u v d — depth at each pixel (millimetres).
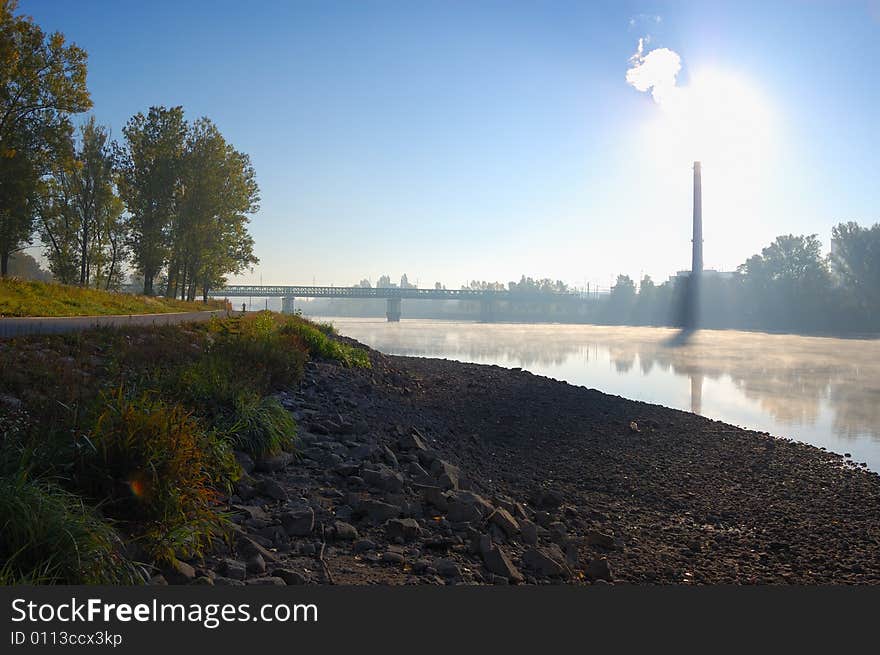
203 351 13289
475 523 7051
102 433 5297
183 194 50094
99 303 26141
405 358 34469
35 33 34656
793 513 10852
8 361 8797
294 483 7434
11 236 43594
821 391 37781
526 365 53719
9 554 3969
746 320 157000
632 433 17922
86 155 50688
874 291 133250
